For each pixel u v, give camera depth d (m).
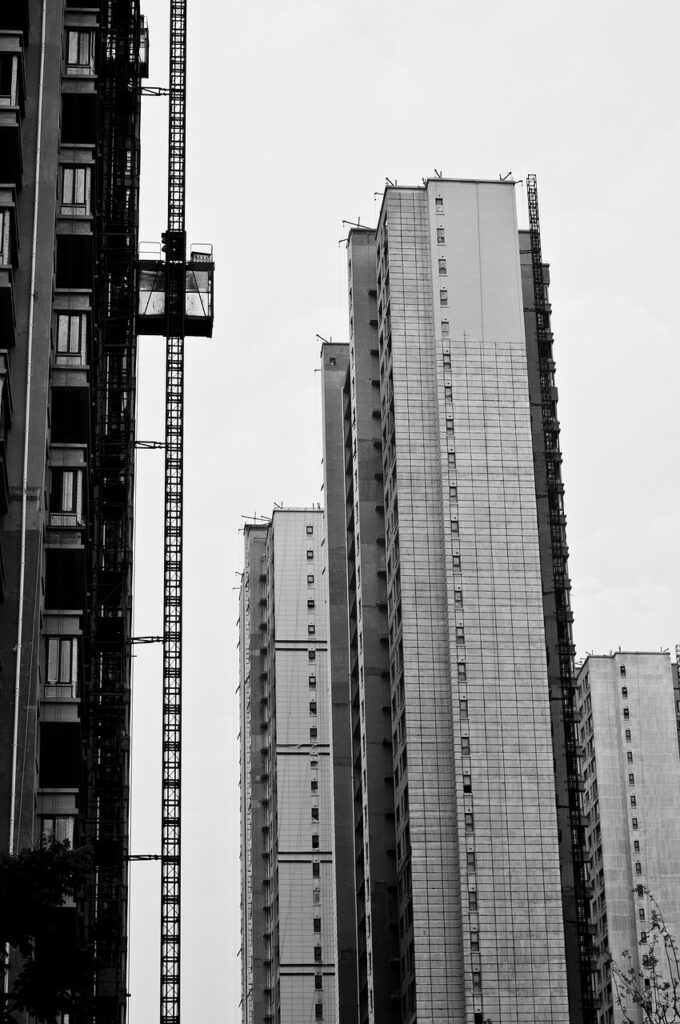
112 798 123.94
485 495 185.00
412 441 188.12
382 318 199.62
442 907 171.88
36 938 56.91
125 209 133.75
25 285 89.88
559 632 188.50
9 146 89.38
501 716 177.62
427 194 197.00
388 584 192.50
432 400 189.75
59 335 92.69
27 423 87.25
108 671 124.81
